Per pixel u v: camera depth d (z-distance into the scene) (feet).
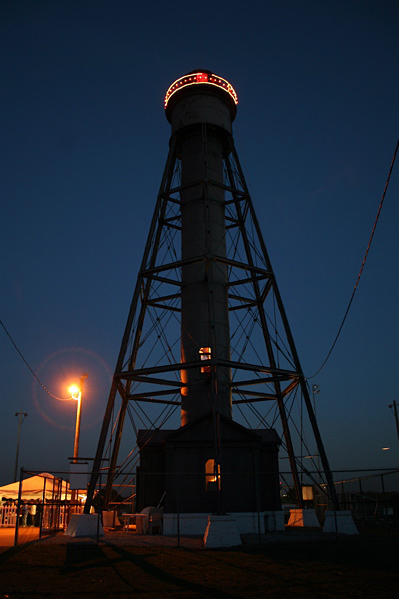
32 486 123.85
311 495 125.39
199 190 112.88
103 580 43.27
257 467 90.79
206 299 104.68
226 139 120.67
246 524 86.22
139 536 81.71
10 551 61.72
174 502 87.45
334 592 37.65
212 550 62.80
